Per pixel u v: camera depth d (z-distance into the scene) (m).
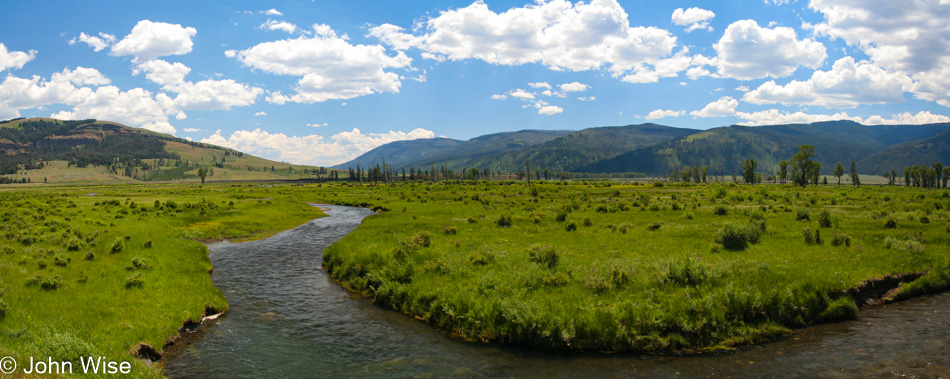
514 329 17.81
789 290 19.09
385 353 16.92
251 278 28.86
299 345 17.67
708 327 17.11
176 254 31.98
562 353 16.62
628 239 34.31
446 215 59.91
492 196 102.81
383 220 54.50
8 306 16.58
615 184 172.00
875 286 21.56
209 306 21.70
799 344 16.36
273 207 75.38
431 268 25.20
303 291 25.78
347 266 28.95
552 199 89.75
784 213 51.00
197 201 86.12
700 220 46.47
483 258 26.59
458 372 15.15
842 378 13.46
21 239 31.92
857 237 31.77
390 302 22.92
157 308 19.84
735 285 19.58
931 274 22.62
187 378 14.70
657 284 20.47
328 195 121.50
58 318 16.97
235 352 16.91
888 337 16.48
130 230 41.44
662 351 16.27
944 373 13.39
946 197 68.81
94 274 23.80
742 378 13.93
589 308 18.20
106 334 16.47
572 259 26.69
